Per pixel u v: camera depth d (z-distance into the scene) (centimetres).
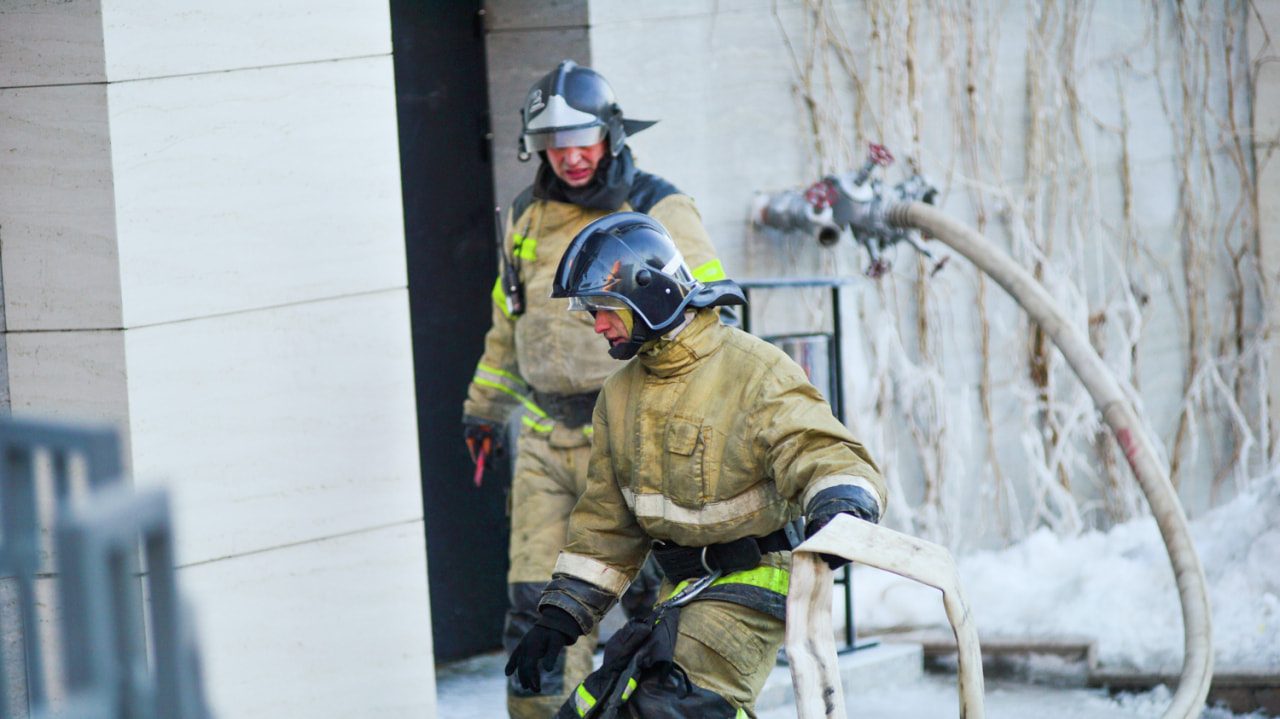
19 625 870
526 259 1061
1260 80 1833
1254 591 1359
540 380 1045
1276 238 1839
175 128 895
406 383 997
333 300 963
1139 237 1800
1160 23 1794
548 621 780
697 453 743
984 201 1706
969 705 659
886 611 1445
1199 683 1154
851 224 1491
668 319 740
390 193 983
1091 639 1338
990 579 1549
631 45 1410
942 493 1669
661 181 1065
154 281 891
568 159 1019
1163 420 1836
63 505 346
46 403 901
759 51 1512
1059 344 1423
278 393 943
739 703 748
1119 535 1662
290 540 952
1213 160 1833
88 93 869
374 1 966
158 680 332
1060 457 1742
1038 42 1720
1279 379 1847
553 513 1047
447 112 1377
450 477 1405
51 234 887
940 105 1669
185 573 907
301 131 943
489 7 1384
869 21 1588
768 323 1544
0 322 899
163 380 897
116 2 866
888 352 1636
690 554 765
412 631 1007
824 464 698
